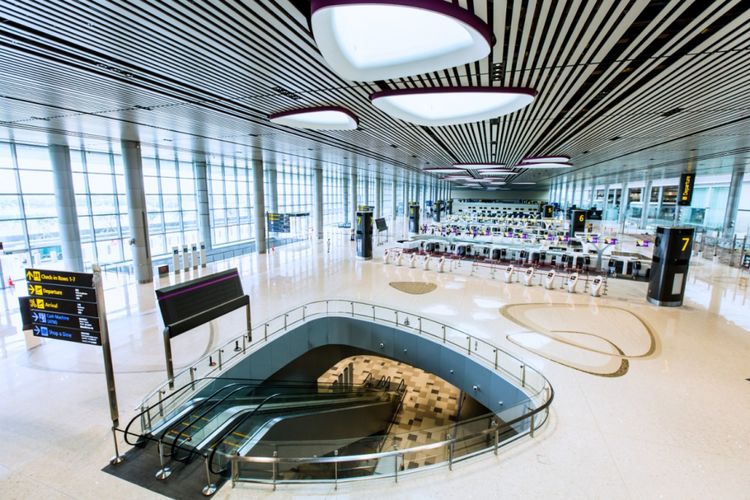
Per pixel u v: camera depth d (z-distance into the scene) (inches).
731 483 163.3
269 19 143.7
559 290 514.3
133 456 180.2
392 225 1435.8
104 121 333.4
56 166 454.9
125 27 148.1
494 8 135.0
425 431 228.8
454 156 684.7
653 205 1402.6
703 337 343.9
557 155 626.8
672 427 205.8
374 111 316.2
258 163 741.9
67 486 160.1
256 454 219.8
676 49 174.9
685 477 166.6
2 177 467.2
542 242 755.4
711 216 1066.7
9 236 481.4
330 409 352.5
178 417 218.5
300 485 161.2
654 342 332.2
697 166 769.6
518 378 274.7
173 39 160.9
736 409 224.5
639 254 683.4
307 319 386.6
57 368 271.7
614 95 255.1
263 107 291.9
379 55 169.9
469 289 513.7
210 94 252.2
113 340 325.1
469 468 170.9
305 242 963.3
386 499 151.7
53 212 528.1
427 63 164.4
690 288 525.0
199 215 741.3
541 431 201.0
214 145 510.0
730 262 694.5
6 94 243.1
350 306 432.8
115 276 571.8
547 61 191.6
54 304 195.8
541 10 135.8
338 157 683.4
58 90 235.1
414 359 367.9
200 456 181.0
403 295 480.1
